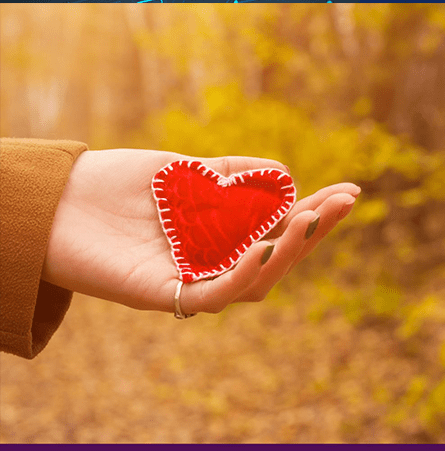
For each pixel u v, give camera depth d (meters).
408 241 3.79
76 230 0.84
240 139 3.58
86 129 14.51
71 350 4.58
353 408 3.05
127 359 4.36
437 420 2.64
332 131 3.64
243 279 0.72
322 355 3.68
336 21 4.14
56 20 11.36
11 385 3.96
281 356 3.85
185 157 0.98
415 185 3.78
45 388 3.91
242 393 3.56
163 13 5.25
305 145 3.50
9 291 0.74
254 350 4.05
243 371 3.82
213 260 0.89
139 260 0.84
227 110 3.74
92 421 3.46
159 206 0.91
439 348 3.09
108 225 0.87
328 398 3.24
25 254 0.75
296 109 3.71
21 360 4.38
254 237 0.91
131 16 7.91
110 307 5.64
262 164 1.01
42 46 11.70
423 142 3.79
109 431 3.34
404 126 3.83
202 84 5.23
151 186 0.93
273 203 0.93
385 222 3.93
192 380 3.86
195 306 0.78
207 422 3.33
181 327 4.83
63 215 0.85
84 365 4.29
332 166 3.43
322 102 4.45
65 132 14.73
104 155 0.94
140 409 3.58
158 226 0.91
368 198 3.90
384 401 3.00
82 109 14.24
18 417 3.52
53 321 0.84
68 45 11.84
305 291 4.46
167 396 3.70
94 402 3.70
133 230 0.89
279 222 0.92
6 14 10.45
